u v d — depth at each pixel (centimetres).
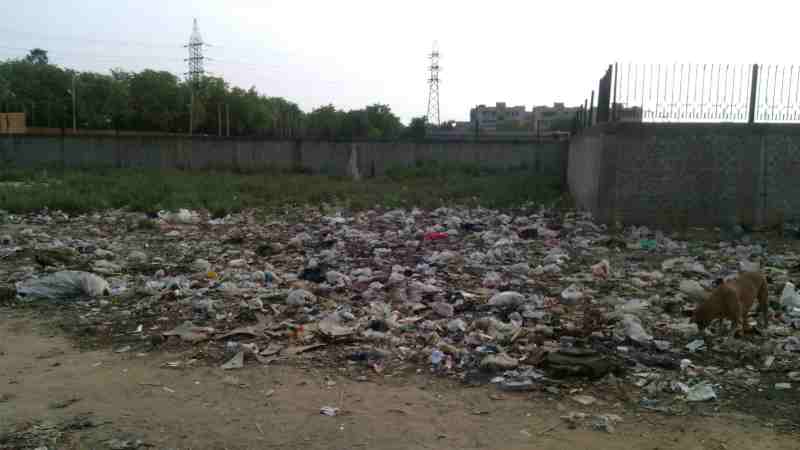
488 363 562
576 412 472
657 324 694
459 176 2838
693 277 947
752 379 533
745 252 1152
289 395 507
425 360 587
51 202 1733
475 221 1580
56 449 416
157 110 7694
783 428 445
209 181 2483
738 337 631
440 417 466
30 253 1114
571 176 2281
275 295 807
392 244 1228
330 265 1011
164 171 3078
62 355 605
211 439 431
